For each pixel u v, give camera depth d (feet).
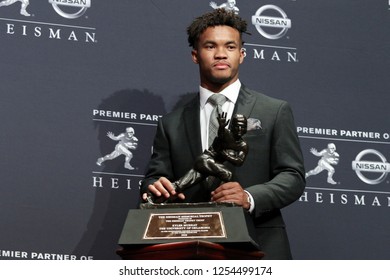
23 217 17.42
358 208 18.69
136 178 18.13
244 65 18.94
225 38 16.05
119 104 18.34
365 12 19.72
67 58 18.28
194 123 16.07
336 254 18.42
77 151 17.94
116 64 18.52
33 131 17.78
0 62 17.89
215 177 14.89
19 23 18.17
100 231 17.76
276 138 15.72
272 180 15.15
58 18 18.42
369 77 19.43
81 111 18.12
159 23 18.93
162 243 13.05
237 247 13.29
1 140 17.58
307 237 18.37
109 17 18.67
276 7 19.36
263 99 16.20
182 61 18.88
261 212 14.71
